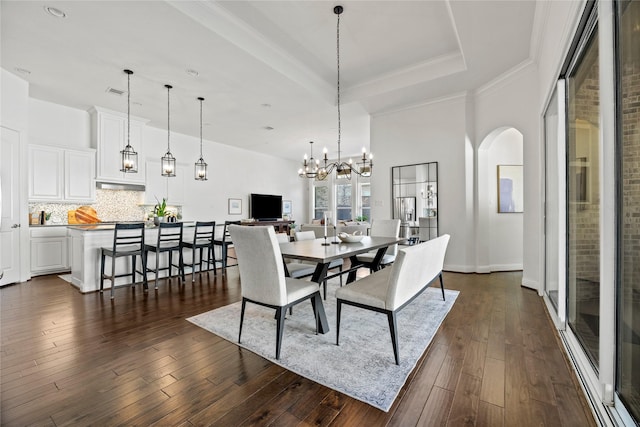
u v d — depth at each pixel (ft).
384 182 18.08
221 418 4.86
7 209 13.08
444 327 8.54
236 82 13.73
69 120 17.17
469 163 15.40
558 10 7.48
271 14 10.31
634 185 4.22
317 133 23.40
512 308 10.11
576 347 6.54
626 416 4.28
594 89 6.07
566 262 7.93
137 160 19.29
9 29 9.70
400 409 5.05
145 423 4.74
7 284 13.23
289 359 6.72
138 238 13.10
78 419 4.82
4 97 12.66
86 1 8.40
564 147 7.97
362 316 9.36
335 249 9.00
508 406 5.11
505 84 13.57
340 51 12.79
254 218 29.68
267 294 7.07
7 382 5.84
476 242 15.52
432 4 9.77
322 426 4.67
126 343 7.57
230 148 28.04
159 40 10.37
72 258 13.52
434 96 15.92
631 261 4.28
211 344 7.52
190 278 14.90
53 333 8.18
